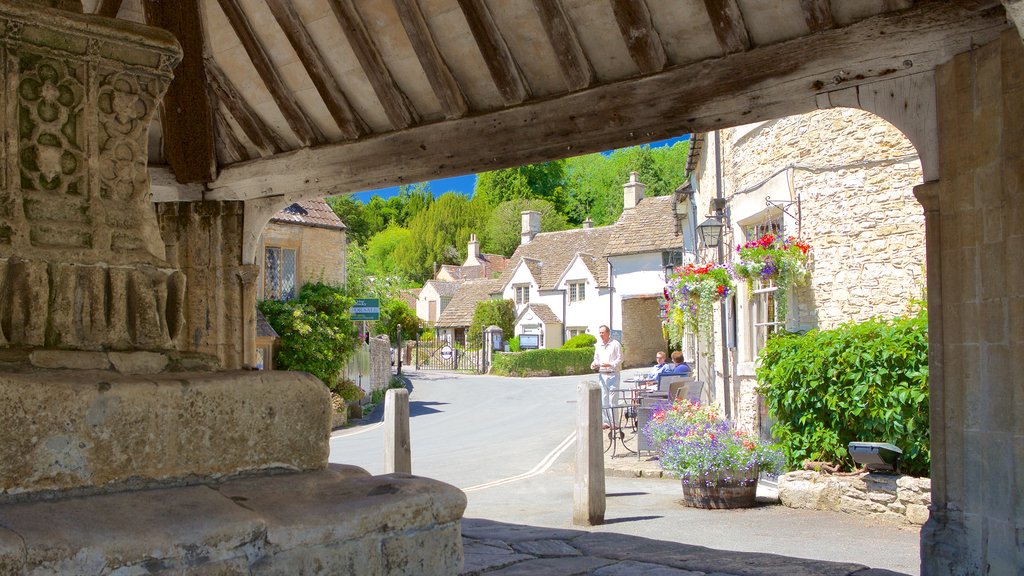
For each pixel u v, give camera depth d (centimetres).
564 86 611
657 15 531
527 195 7019
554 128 601
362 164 715
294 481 267
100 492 227
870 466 659
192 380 250
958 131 421
